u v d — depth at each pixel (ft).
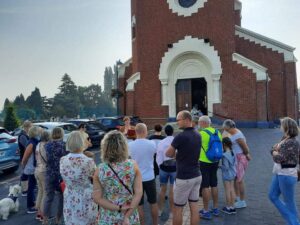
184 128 15.49
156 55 75.82
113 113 277.64
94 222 13.53
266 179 27.20
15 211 20.71
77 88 383.24
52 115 263.70
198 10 72.18
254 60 76.28
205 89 76.59
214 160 18.07
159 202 19.35
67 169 13.33
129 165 10.59
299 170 15.57
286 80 74.18
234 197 19.07
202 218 18.33
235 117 68.44
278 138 50.65
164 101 74.54
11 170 34.40
